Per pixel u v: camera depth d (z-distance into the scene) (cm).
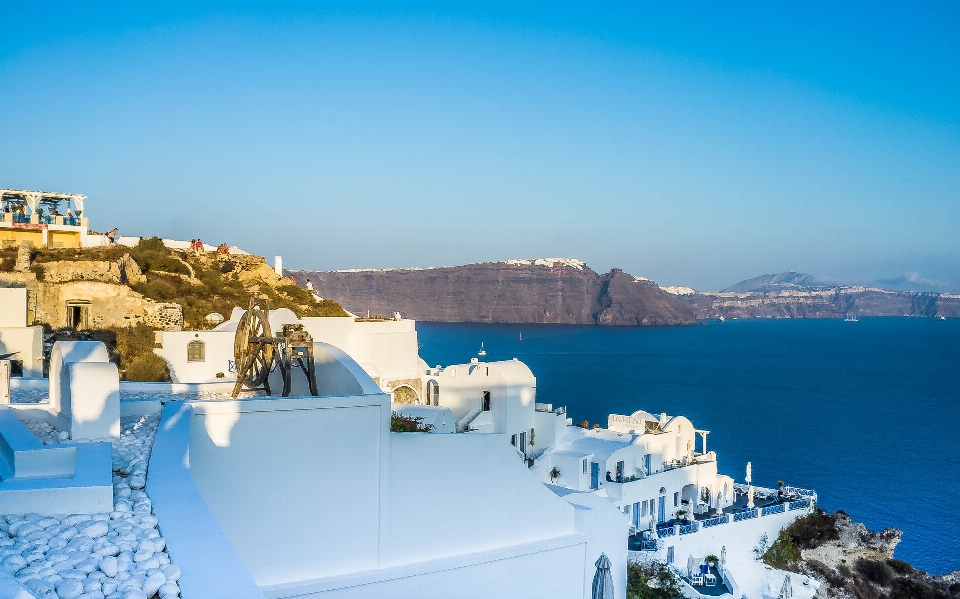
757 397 18850
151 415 1631
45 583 773
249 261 6938
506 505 2066
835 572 4716
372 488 1830
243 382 2359
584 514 2192
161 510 1045
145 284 5184
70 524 977
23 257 4750
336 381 2122
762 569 4441
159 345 4178
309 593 1698
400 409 3553
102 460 1175
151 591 798
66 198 5962
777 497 5369
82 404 1371
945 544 7044
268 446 1681
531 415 4734
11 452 1195
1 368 1791
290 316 3066
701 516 4759
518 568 2048
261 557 1670
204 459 1603
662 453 4912
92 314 4344
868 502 8412
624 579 2323
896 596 4803
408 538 1897
